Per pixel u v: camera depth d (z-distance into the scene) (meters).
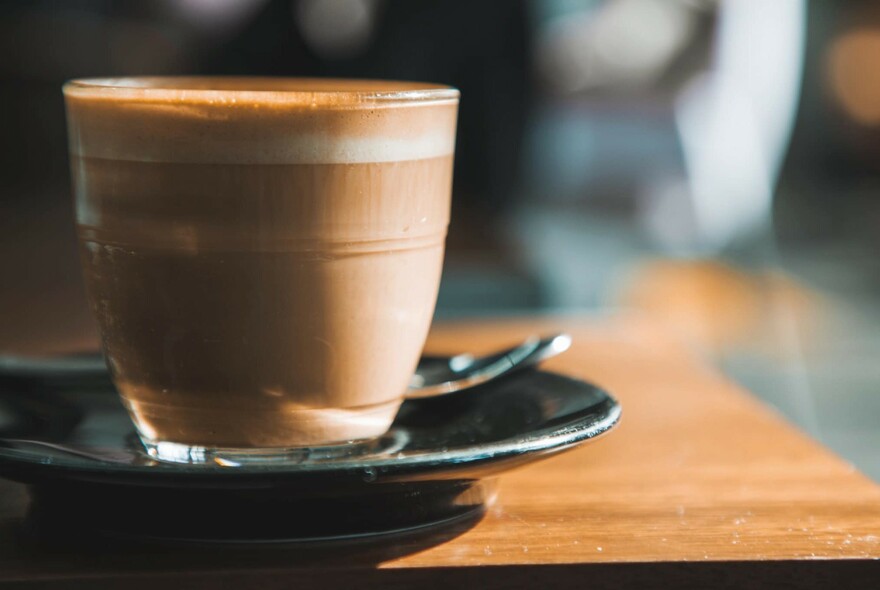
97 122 0.39
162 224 0.38
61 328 0.64
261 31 1.52
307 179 0.38
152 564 0.37
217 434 0.39
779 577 0.37
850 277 2.42
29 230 1.11
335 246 0.38
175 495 0.36
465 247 1.02
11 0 1.64
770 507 0.41
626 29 2.59
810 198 3.26
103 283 0.39
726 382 0.55
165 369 0.39
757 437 0.47
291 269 0.38
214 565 0.36
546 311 0.90
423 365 0.49
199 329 0.38
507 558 0.37
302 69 1.52
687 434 0.48
